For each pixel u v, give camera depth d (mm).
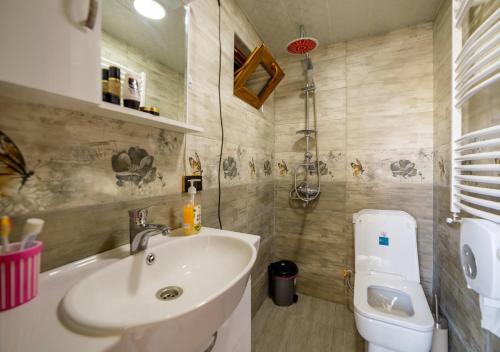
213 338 650
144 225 690
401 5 1395
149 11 817
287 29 1646
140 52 781
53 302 454
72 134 597
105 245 684
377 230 1484
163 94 875
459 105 950
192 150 1041
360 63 1729
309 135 1892
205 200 1136
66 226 589
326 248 1851
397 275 1404
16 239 498
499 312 677
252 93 1522
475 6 890
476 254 708
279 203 2016
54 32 417
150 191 832
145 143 809
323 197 1856
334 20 1541
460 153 974
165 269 727
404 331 968
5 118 482
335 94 1810
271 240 1973
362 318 1049
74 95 454
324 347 1372
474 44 784
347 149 1773
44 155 544
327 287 1846
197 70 1065
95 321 361
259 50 1334
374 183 1692
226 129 1308
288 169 1979
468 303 979
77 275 566
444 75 1313
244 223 1519
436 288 1455
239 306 810
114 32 695
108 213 691
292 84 1960
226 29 1290
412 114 1583
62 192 580
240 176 1468
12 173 493
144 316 558
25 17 379
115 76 626
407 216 1468
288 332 1499
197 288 692
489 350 810
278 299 1770
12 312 415
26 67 380
